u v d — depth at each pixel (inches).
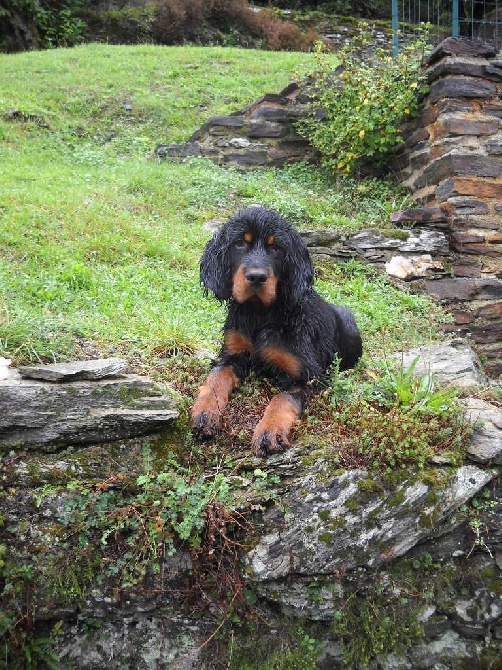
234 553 42.0
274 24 243.0
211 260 47.9
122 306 65.9
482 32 146.4
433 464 44.9
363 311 79.0
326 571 42.5
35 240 80.5
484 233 93.4
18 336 50.2
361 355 60.2
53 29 220.4
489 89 95.8
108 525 42.1
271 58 187.3
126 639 42.5
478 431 47.1
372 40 238.1
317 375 48.6
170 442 44.9
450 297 88.2
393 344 72.5
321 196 111.1
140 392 44.9
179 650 42.4
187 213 101.0
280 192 110.7
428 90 100.2
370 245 91.5
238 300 44.8
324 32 249.3
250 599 42.4
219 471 43.8
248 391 48.8
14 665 40.6
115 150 133.3
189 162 121.3
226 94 157.8
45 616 41.3
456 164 93.5
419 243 92.0
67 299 66.4
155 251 84.3
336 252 91.4
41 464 42.5
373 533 42.9
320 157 123.7
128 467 43.7
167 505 41.7
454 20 115.1
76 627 42.4
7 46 212.5
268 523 42.6
